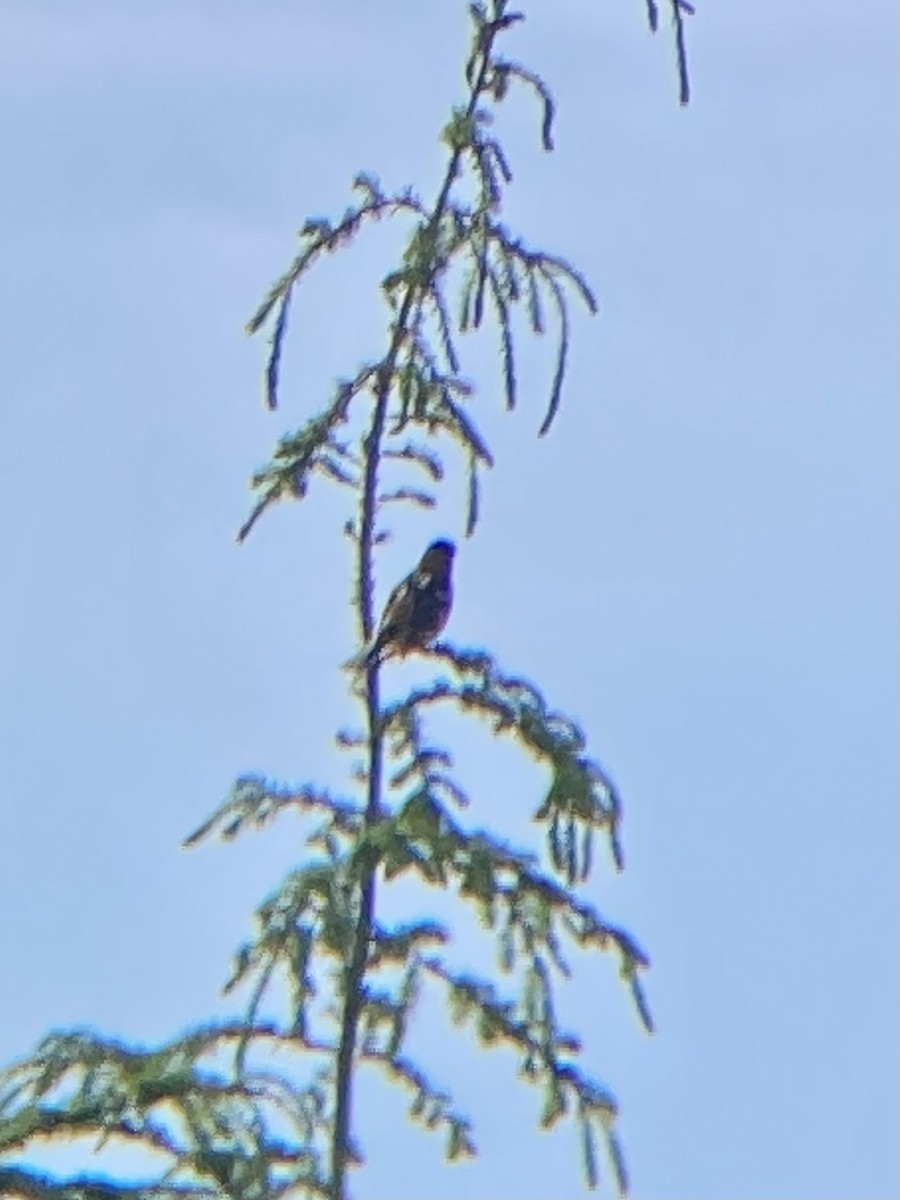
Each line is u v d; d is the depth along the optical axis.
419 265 14.75
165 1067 13.80
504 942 14.01
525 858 14.03
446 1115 14.13
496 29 15.05
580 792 14.09
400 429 14.82
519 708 14.38
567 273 14.84
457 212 14.87
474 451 14.82
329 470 14.91
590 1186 14.11
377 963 14.03
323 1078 13.98
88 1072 13.80
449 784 14.46
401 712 14.54
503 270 14.79
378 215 14.91
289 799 14.50
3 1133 13.71
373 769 14.56
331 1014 14.03
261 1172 13.67
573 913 14.01
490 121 14.98
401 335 14.84
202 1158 13.67
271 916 13.87
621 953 14.04
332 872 13.88
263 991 13.88
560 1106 14.05
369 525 14.91
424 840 13.83
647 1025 14.11
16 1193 13.58
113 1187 13.65
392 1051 13.98
